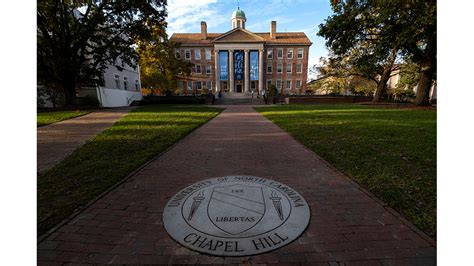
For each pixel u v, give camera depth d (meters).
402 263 2.00
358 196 3.22
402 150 5.25
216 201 3.12
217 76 46.56
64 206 3.02
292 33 52.81
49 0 16.56
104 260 2.09
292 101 32.38
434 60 17.36
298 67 48.22
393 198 3.07
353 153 5.17
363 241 2.29
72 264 2.05
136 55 21.67
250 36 46.00
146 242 2.33
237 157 5.22
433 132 7.17
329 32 18.72
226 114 15.34
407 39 14.18
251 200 3.13
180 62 36.72
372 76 26.67
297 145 6.29
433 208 2.81
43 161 5.07
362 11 16.62
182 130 8.32
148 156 5.18
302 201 3.10
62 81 18.75
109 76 26.66
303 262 2.04
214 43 45.69
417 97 19.17
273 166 4.57
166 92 37.47
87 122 11.20
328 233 2.42
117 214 2.86
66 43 18.34
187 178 3.99
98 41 19.88
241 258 2.10
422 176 3.78
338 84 37.62
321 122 10.01
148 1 20.00
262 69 46.59
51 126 9.97
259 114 15.03
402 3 12.66
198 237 2.38
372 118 11.09
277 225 2.56
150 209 2.96
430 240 2.27
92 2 18.58
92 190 3.48
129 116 13.30
